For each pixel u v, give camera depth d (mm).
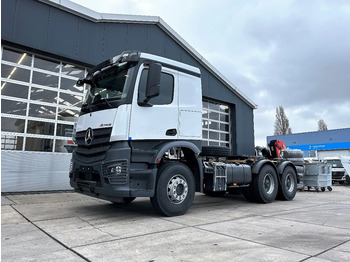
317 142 34719
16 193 7512
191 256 2799
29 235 3566
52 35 8328
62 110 8766
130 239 3400
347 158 15797
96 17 9242
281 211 5703
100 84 5176
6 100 7684
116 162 4273
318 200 7820
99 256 2771
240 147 14547
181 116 5203
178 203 4945
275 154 8641
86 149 4883
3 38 7406
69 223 4281
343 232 3891
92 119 4848
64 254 2834
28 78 8172
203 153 6180
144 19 10422
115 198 4355
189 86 5496
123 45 9914
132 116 4465
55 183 8195
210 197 8242
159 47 11039
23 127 7918
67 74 8992
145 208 5746
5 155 7438
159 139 4777
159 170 4840
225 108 14562
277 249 3059
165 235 3604
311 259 2727
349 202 7348
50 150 8367
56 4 8367
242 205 6578
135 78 4629
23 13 7824
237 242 3320
